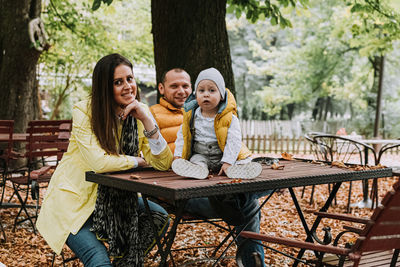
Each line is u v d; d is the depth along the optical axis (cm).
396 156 1731
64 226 269
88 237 267
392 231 226
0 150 747
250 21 796
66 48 1753
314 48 2386
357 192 866
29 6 1069
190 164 256
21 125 1071
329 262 284
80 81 2042
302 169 297
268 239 237
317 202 759
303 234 552
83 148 271
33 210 659
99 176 265
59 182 280
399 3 1012
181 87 403
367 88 2436
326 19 2305
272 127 2303
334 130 2392
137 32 1977
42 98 2283
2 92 1060
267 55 2594
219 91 277
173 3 604
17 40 1046
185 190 214
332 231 564
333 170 290
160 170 295
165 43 612
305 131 2355
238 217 314
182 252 458
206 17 600
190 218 359
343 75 2527
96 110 276
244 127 2236
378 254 302
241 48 3288
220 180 249
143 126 303
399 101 2450
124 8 1962
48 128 602
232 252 464
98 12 1809
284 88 2703
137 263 283
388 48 1311
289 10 916
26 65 1066
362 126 2438
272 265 423
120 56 283
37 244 494
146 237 299
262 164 330
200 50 597
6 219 601
